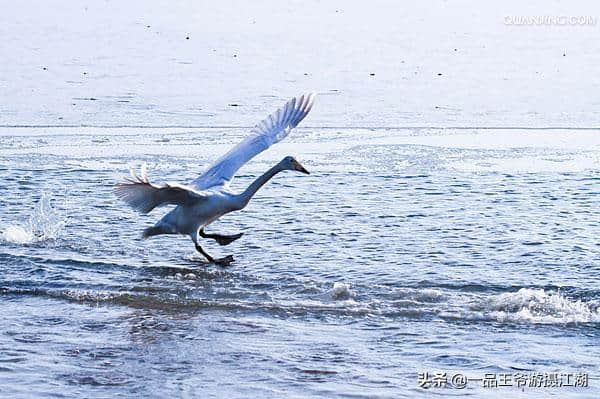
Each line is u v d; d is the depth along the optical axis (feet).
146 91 91.25
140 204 40.22
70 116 81.35
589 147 70.74
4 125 78.07
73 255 46.91
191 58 106.32
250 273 43.93
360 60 105.60
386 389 31.04
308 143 72.59
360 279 42.78
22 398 30.42
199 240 49.49
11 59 104.32
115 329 37.06
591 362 33.24
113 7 136.77
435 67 102.78
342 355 34.09
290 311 38.93
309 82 95.45
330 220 52.08
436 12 133.49
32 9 133.90
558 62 105.81
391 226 50.85
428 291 40.83
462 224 51.11
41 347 35.09
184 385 31.55
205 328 37.06
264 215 53.26
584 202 55.36
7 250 47.60
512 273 43.27
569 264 44.47
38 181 60.64
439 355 34.04
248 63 103.96
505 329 36.68
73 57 106.22
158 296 40.81
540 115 82.58
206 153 68.74
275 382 31.71
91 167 64.44
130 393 30.89
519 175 61.98
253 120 80.12
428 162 65.87
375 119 81.05
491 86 94.58
